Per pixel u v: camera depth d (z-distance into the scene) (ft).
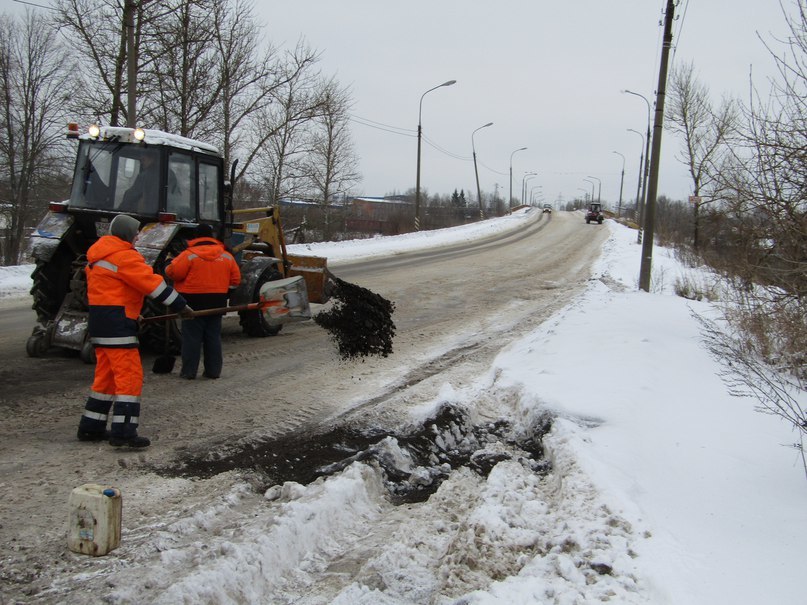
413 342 31.45
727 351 25.27
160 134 26.55
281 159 91.25
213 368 23.54
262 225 32.99
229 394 21.79
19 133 106.22
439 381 24.27
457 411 19.43
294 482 14.23
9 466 15.11
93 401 16.87
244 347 29.14
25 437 17.01
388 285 52.47
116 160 26.25
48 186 107.24
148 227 25.41
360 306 24.39
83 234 26.63
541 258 83.15
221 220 29.30
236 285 23.95
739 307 27.45
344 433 18.48
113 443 16.56
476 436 18.80
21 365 23.81
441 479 16.21
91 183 26.30
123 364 16.60
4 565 10.79
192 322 22.90
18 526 12.23
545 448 16.74
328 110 94.32
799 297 22.54
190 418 19.20
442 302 44.60
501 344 31.32
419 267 67.77
